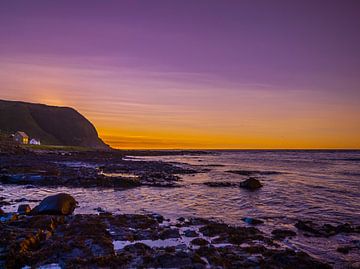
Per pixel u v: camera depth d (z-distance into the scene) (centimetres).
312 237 1761
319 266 1247
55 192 3381
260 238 1700
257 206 2719
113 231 1728
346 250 1531
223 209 2589
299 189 3741
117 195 3288
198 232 1809
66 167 5950
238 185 4131
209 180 4803
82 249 1345
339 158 12656
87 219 1945
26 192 3347
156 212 2452
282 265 1269
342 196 3216
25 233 1442
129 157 13512
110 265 1195
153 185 4103
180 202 2912
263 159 12269
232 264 1259
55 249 1327
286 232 1830
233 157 14675
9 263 1160
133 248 1416
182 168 7062
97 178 4247
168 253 1328
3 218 1794
